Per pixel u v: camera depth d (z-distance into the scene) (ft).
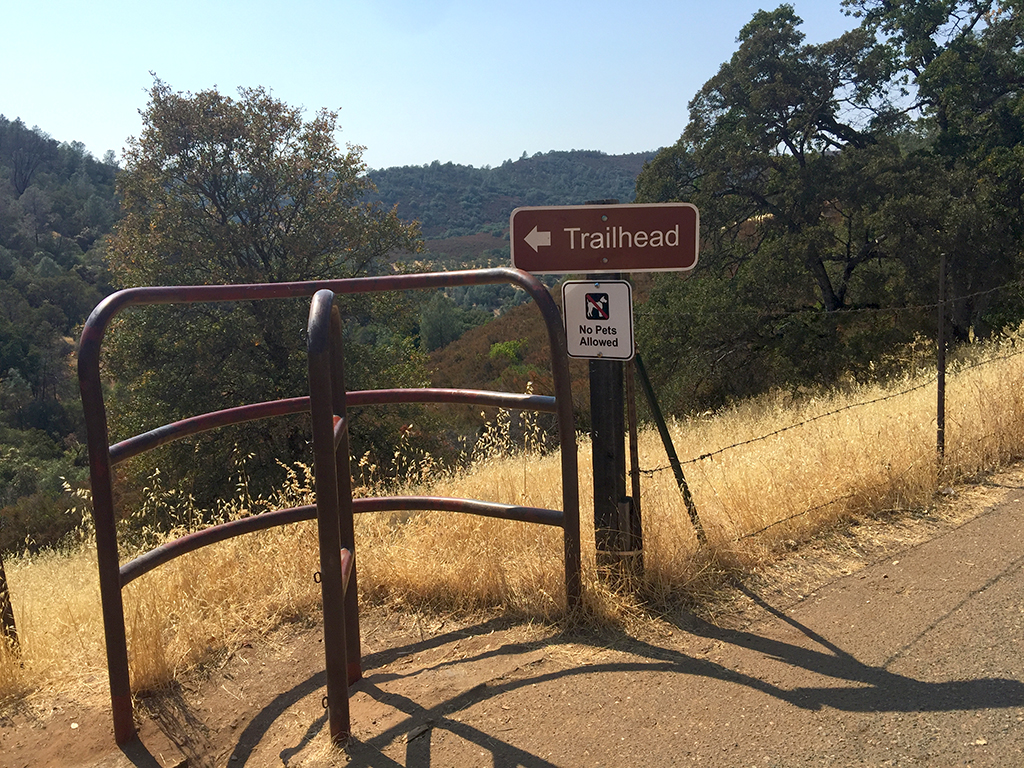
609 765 8.18
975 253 58.85
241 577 12.97
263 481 53.67
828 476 15.99
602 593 11.55
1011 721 8.54
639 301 76.18
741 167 66.18
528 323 163.22
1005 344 35.24
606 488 11.84
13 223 401.70
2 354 249.34
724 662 10.23
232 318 56.44
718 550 13.14
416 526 14.12
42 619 13.04
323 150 62.44
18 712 9.91
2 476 155.22
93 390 8.44
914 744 8.25
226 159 60.18
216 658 10.99
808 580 12.84
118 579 8.86
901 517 15.55
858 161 63.46
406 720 9.17
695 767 8.08
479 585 12.26
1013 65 71.87
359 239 61.36
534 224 11.23
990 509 15.70
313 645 11.30
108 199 499.10
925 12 78.64
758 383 63.00
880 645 10.45
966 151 71.82
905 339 57.11
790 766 8.03
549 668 10.27
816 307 66.59
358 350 60.70
